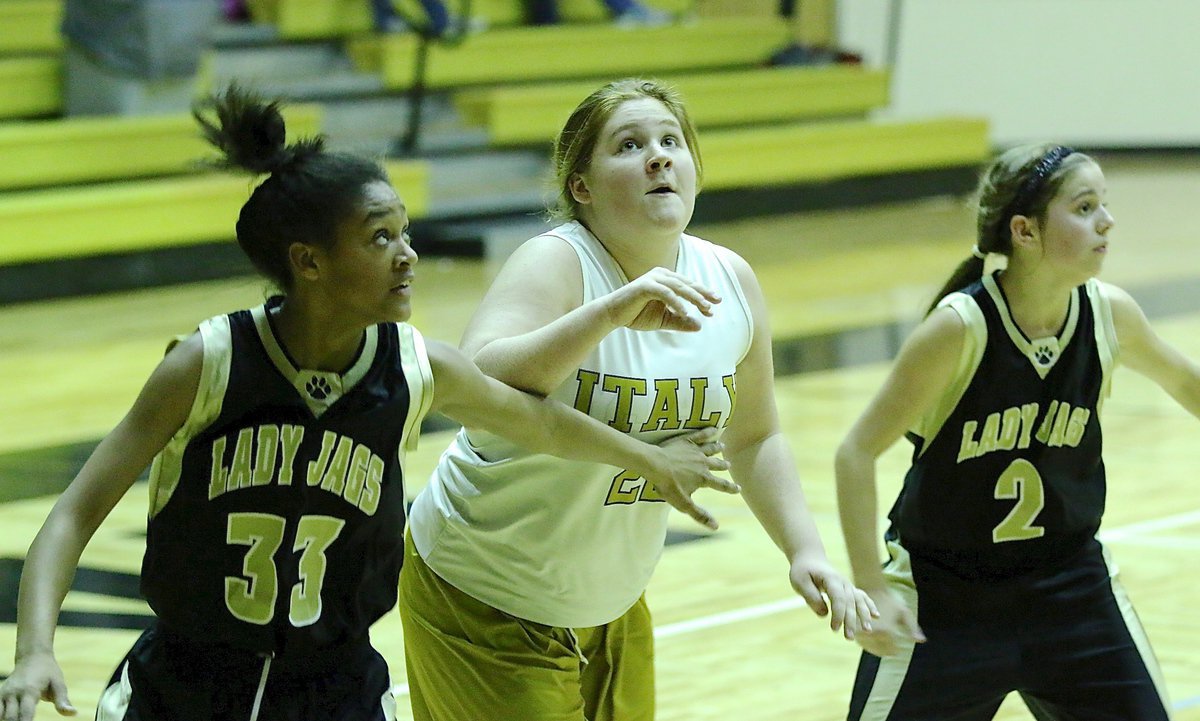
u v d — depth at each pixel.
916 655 7.12
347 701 5.58
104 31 26.62
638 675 7.07
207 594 5.41
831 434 16.11
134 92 26.73
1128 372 19.09
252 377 5.33
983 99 40.75
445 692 6.78
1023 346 7.05
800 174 33.12
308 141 5.50
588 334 5.79
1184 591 11.11
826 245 29.62
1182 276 25.22
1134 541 12.35
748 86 34.03
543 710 6.56
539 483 6.34
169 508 5.39
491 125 30.66
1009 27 40.25
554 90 31.48
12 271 24.16
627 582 6.69
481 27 31.31
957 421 7.11
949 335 7.03
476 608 6.64
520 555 6.51
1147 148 40.06
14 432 16.59
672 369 6.30
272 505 5.37
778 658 10.15
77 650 10.24
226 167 5.41
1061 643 7.13
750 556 12.38
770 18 39.22
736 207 32.50
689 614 11.02
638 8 34.91
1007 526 7.14
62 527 5.22
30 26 29.03
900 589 7.29
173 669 5.49
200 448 5.33
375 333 5.51
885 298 24.25
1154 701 7.05
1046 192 6.95
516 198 29.72
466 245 27.94
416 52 30.98
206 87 27.94
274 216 5.30
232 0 31.42
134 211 24.89
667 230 6.30
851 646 10.37
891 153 34.69
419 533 6.82
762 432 6.82
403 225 5.43
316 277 5.32
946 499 7.16
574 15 35.38
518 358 5.86
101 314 23.45
